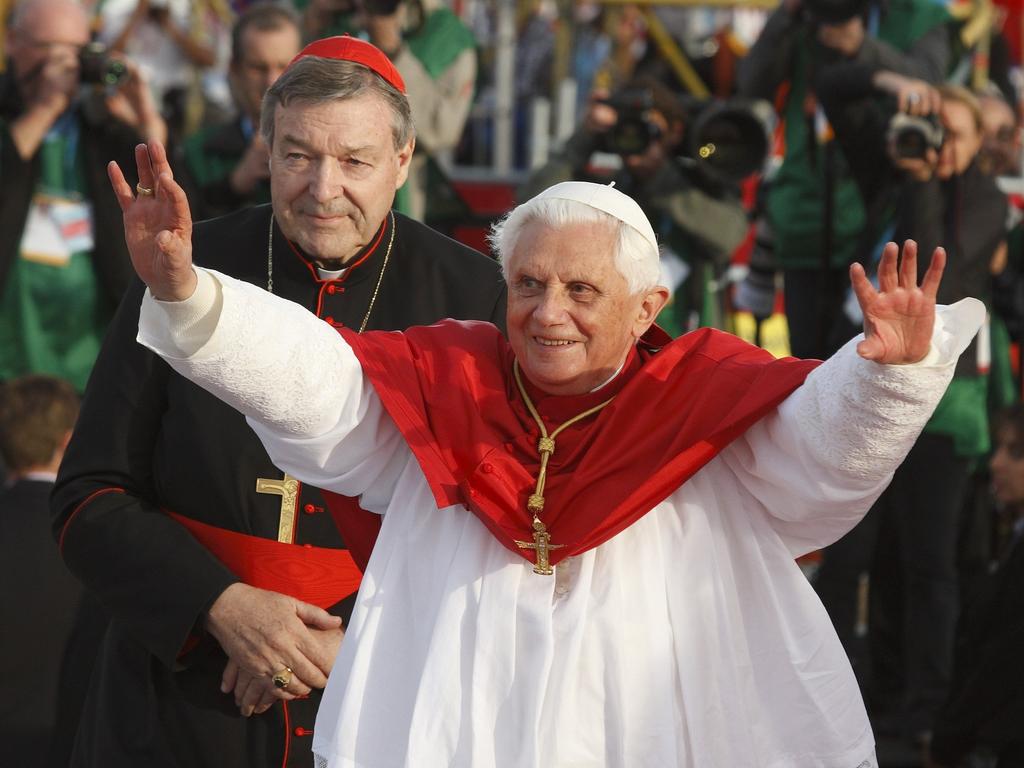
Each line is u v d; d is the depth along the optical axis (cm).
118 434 1251
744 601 1031
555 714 969
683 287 2167
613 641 983
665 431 1002
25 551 1662
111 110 2092
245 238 1326
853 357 918
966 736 1628
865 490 958
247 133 2220
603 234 981
